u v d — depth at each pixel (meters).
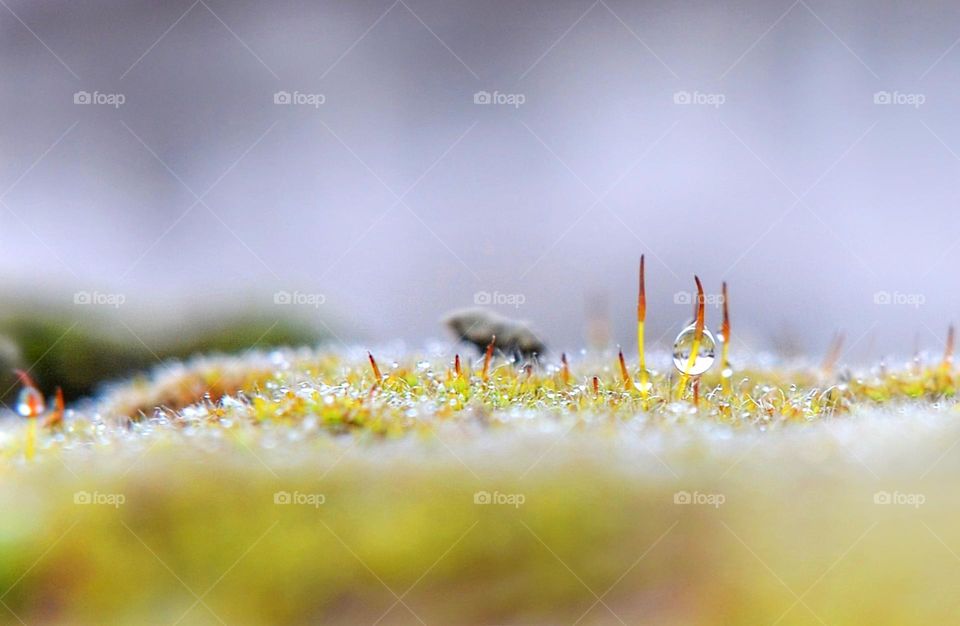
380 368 0.25
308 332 0.32
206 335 0.31
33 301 0.31
